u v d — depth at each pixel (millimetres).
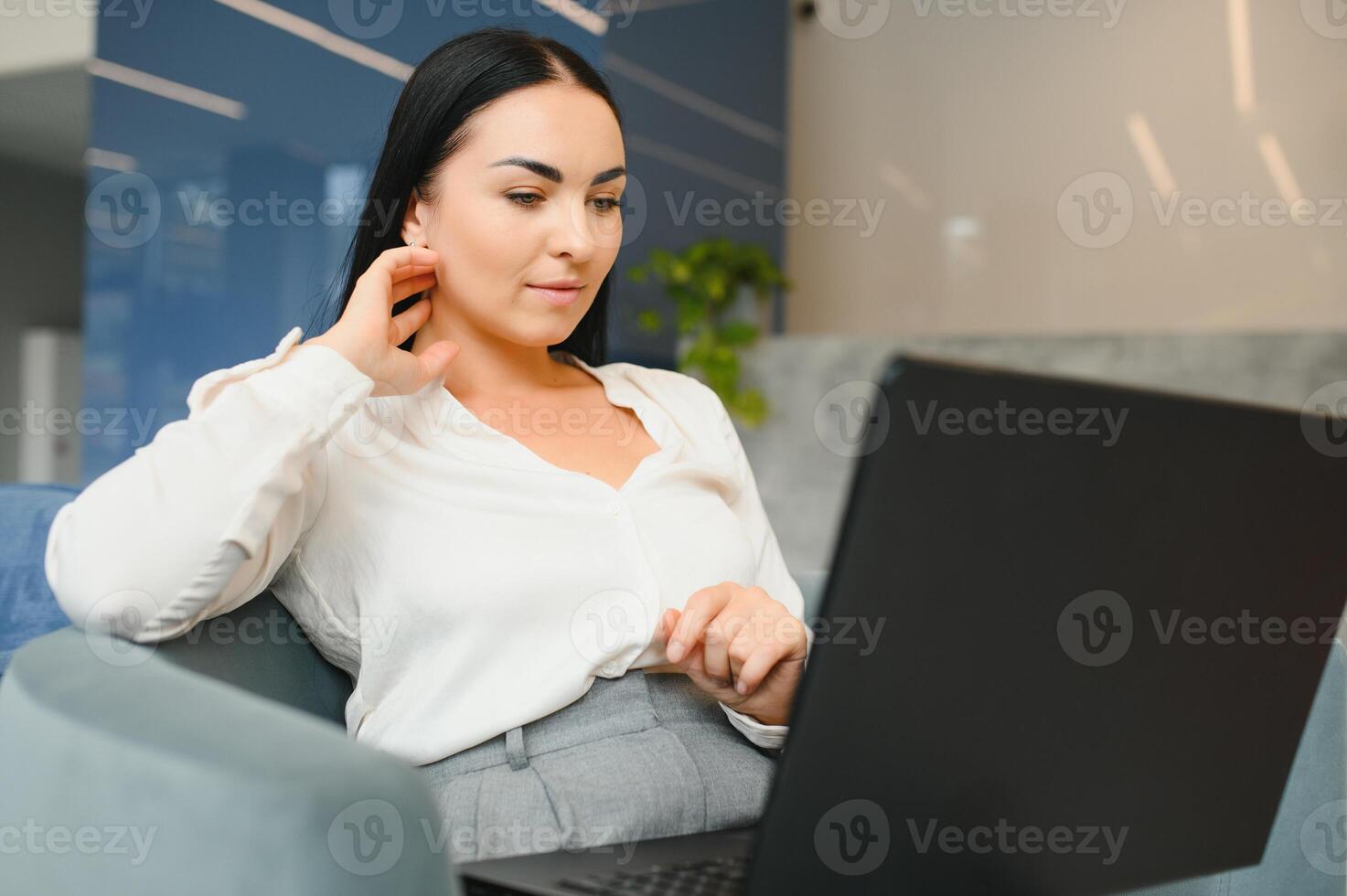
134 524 790
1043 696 580
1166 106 5426
